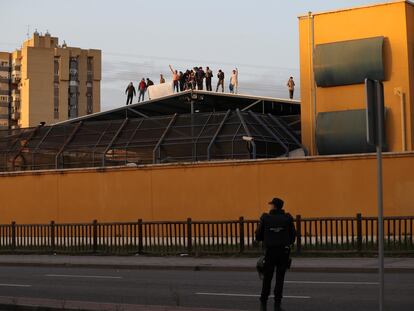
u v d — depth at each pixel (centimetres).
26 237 2683
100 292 1473
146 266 2081
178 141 3638
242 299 1321
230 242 2280
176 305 1231
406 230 2086
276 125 3897
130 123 3944
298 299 1299
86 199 3562
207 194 3253
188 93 4441
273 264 1166
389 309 1148
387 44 3456
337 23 3597
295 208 3056
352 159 2970
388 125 3419
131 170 3456
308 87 3656
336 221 2142
